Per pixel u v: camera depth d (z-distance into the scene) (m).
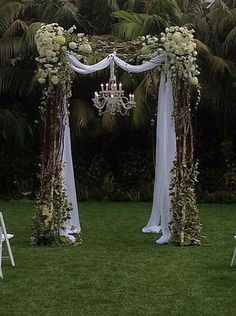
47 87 8.38
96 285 6.12
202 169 14.59
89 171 14.62
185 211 8.34
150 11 14.27
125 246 8.27
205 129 14.82
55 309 5.30
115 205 13.07
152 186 14.16
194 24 14.10
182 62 8.23
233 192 13.80
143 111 13.33
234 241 8.59
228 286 6.07
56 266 7.00
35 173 14.36
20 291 5.90
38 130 14.66
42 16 14.36
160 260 7.30
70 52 8.28
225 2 14.95
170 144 8.55
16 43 13.63
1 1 14.37
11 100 14.66
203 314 5.15
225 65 13.52
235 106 14.02
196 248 8.08
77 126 13.77
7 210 12.19
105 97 8.58
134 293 5.82
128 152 14.73
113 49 8.71
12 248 8.09
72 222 8.96
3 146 14.51
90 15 14.73
